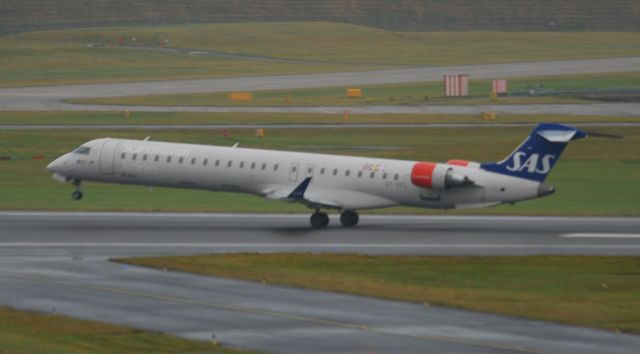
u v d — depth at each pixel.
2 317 145.00
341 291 167.00
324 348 131.00
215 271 182.88
